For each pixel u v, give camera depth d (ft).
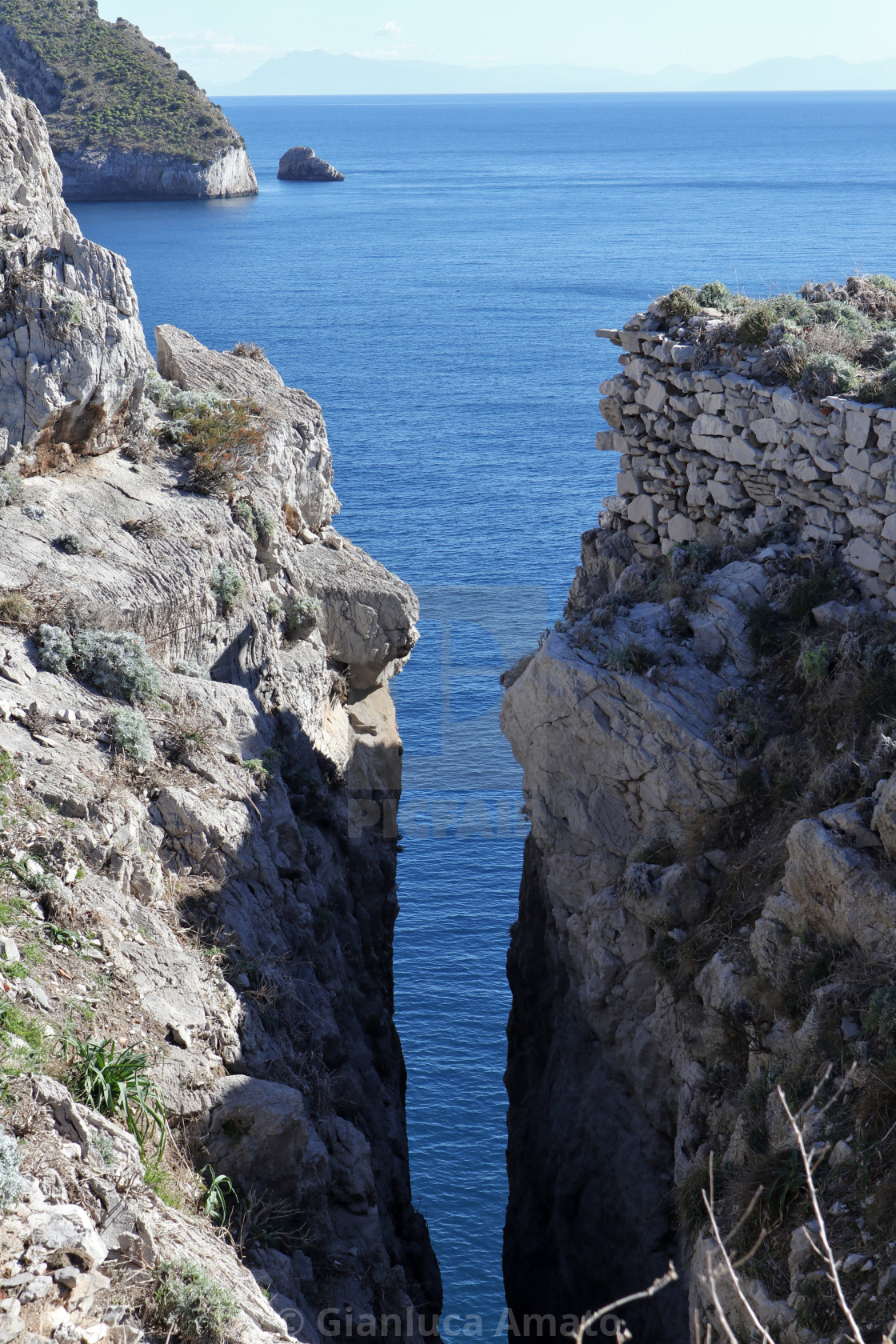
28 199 86.02
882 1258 41.83
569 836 75.51
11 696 59.72
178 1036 48.01
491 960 130.41
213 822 61.26
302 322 547.08
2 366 77.10
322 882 79.87
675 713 70.03
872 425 67.72
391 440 358.43
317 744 92.84
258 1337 35.09
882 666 65.21
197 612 77.15
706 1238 51.39
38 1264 31.63
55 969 45.96
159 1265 35.19
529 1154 81.00
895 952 51.65
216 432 91.30
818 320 78.33
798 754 66.08
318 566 105.40
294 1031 59.26
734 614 72.49
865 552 68.69
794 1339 42.83
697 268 653.71
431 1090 112.47
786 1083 51.75
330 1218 54.03
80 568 72.18
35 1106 37.29
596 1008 72.38
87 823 54.13
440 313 577.02
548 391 428.97
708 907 67.36
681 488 81.15
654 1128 69.72
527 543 258.37
